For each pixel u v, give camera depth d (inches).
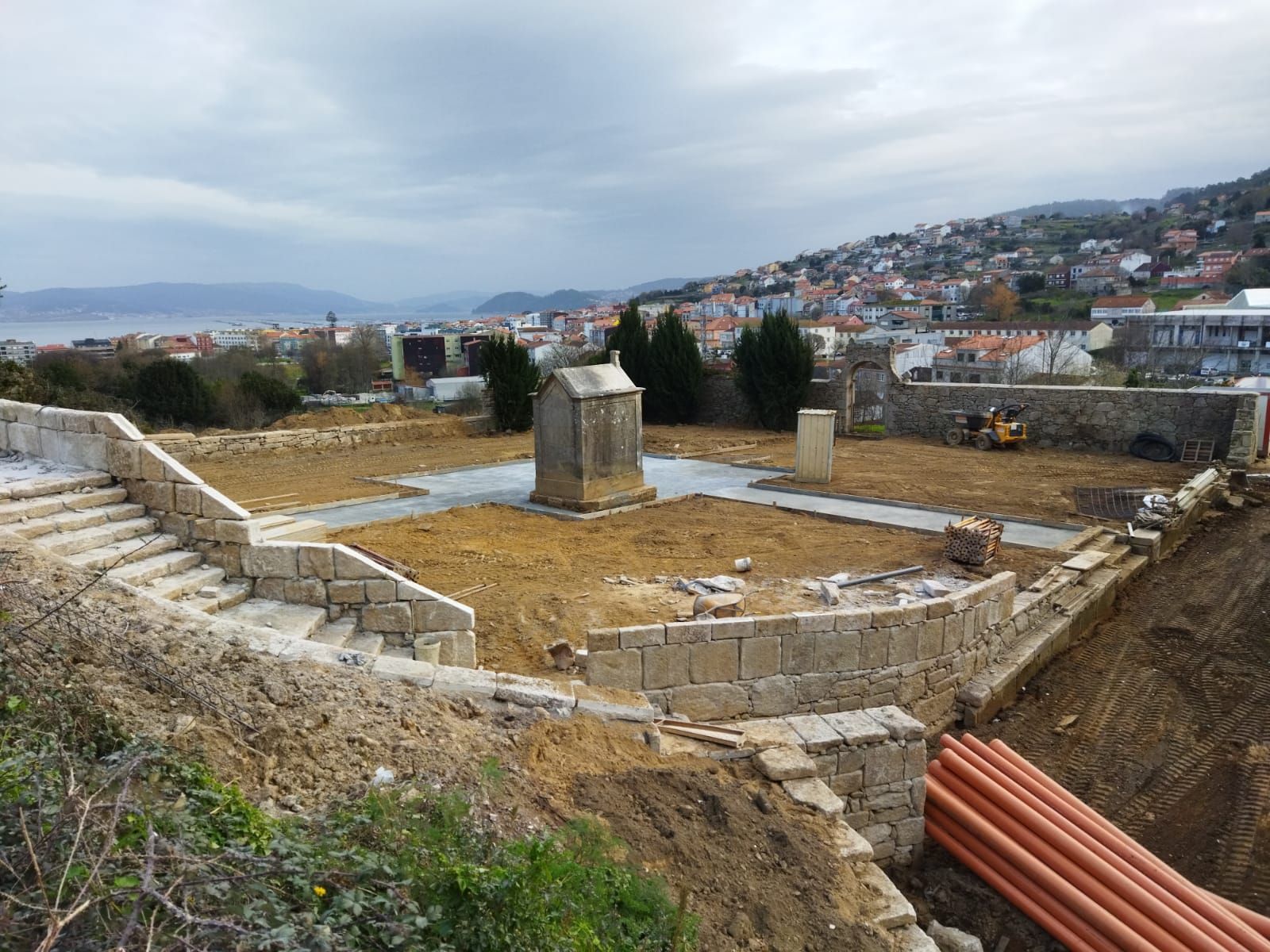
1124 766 302.4
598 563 434.0
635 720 210.8
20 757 121.3
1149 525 510.0
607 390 567.5
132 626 202.1
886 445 869.2
